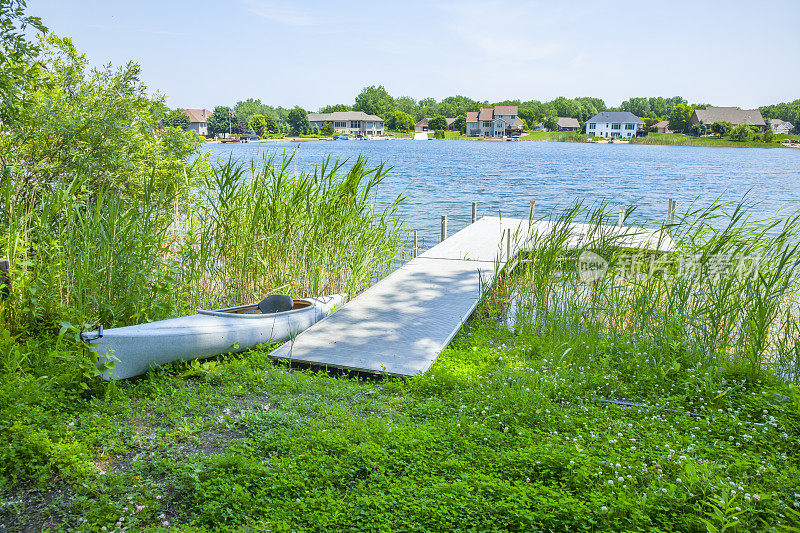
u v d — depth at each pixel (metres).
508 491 4.11
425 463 4.59
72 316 6.86
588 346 7.46
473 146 107.69
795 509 3.99
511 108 151.00
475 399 6.01
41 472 4.39
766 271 7.69
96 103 10.18
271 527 3.79
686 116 140.00
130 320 7.35
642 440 5.04
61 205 7.65
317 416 5.55
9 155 9.31
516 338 8.18
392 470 4.53
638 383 6.57
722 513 3.57
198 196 10.52
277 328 7.66
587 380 6.56
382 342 7.52
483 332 8.44
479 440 5.04
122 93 10.73
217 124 124.06
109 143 9.76
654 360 6.96
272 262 9.12
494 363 7.21
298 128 144.25
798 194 32.41
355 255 10.16
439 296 9.62
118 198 9.64
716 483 4.14
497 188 35.50
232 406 5.78
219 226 8.83
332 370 6.84
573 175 45.28
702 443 4.98
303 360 6.92
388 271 12.23
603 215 9.71
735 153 87.88
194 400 5.80
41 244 7.53
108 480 4.32
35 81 8.62
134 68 10.84
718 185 37.91
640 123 143.38
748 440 5.10
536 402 5.78
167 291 7.71
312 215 9.48
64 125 9.18
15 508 4.00
